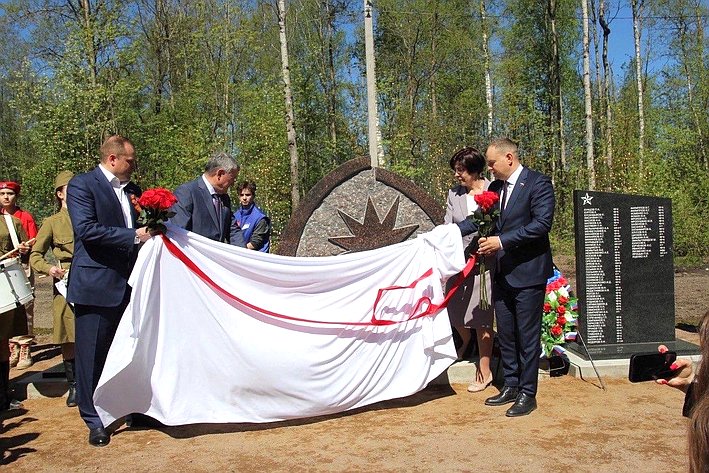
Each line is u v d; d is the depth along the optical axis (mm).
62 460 4398
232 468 4184
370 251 5402
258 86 22797
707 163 21094
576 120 25812
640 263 6766
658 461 4172
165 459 4371
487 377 5906
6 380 5656
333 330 5184
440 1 26547
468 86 28250
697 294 12180
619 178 19219
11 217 6699
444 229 5578
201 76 25453
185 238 4887
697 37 25516
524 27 26219
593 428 4797
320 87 27344
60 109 18641
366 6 13070
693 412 1744
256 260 5020
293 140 19531
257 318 5012
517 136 23234
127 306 4762
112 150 4855
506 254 5191
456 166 6000
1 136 32844
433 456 4305
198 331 4875
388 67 27719
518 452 4348
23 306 5695
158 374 4781
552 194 5145
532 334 5145
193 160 19906
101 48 19125
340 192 6734
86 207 4672
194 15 27922
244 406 4922
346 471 4094
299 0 28000
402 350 5461
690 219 17250
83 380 4773
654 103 25344
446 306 5574
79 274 4742
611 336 6758
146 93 27266
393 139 20531
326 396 5082
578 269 6738
